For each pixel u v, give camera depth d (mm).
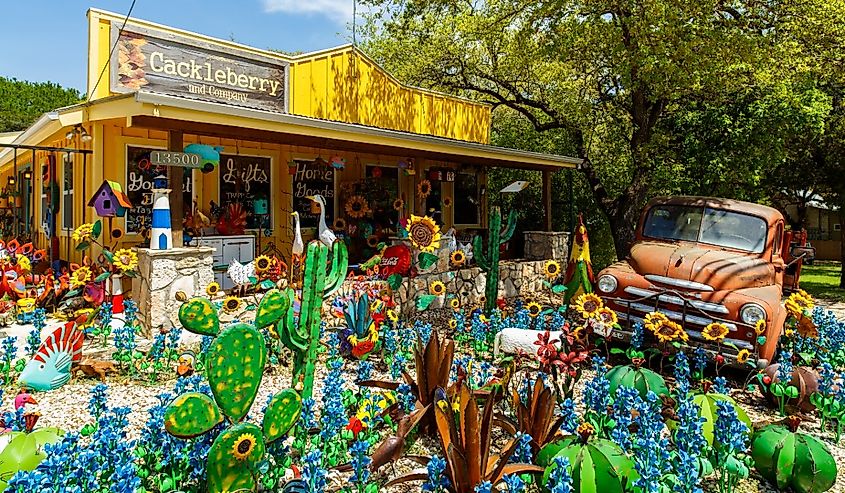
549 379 5918
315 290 4707
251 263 7664
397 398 4484
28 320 6715
